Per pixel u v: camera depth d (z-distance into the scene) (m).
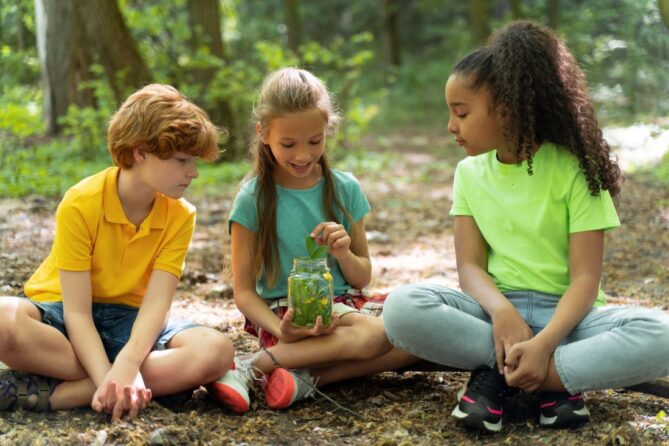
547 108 2.69
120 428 2.39
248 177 3.01
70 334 2.59
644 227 5.93
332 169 3.09
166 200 2.76
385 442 2.41
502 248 2.79
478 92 2.64
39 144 8.97
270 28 19.83
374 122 16.44
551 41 2.73
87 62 9.23
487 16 18.05
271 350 2.80
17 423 2.47
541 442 2.41
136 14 10.05
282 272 2.99
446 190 8.35
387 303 2.64
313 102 2.71
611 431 2.44
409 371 3.08
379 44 26.03
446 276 4.76
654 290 4.25
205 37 9.85
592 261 2.65
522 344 2.49
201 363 2.59
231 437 2.46
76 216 2.60
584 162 2.68
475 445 2.42
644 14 10.66
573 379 2.47
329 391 2.90
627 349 2.45
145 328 2.60
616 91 10.92
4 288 4.02
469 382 2.66
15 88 10.17
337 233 2.81
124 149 2.59
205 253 5.18
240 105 9.67
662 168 8.00
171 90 2.65
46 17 9.21
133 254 2.71
